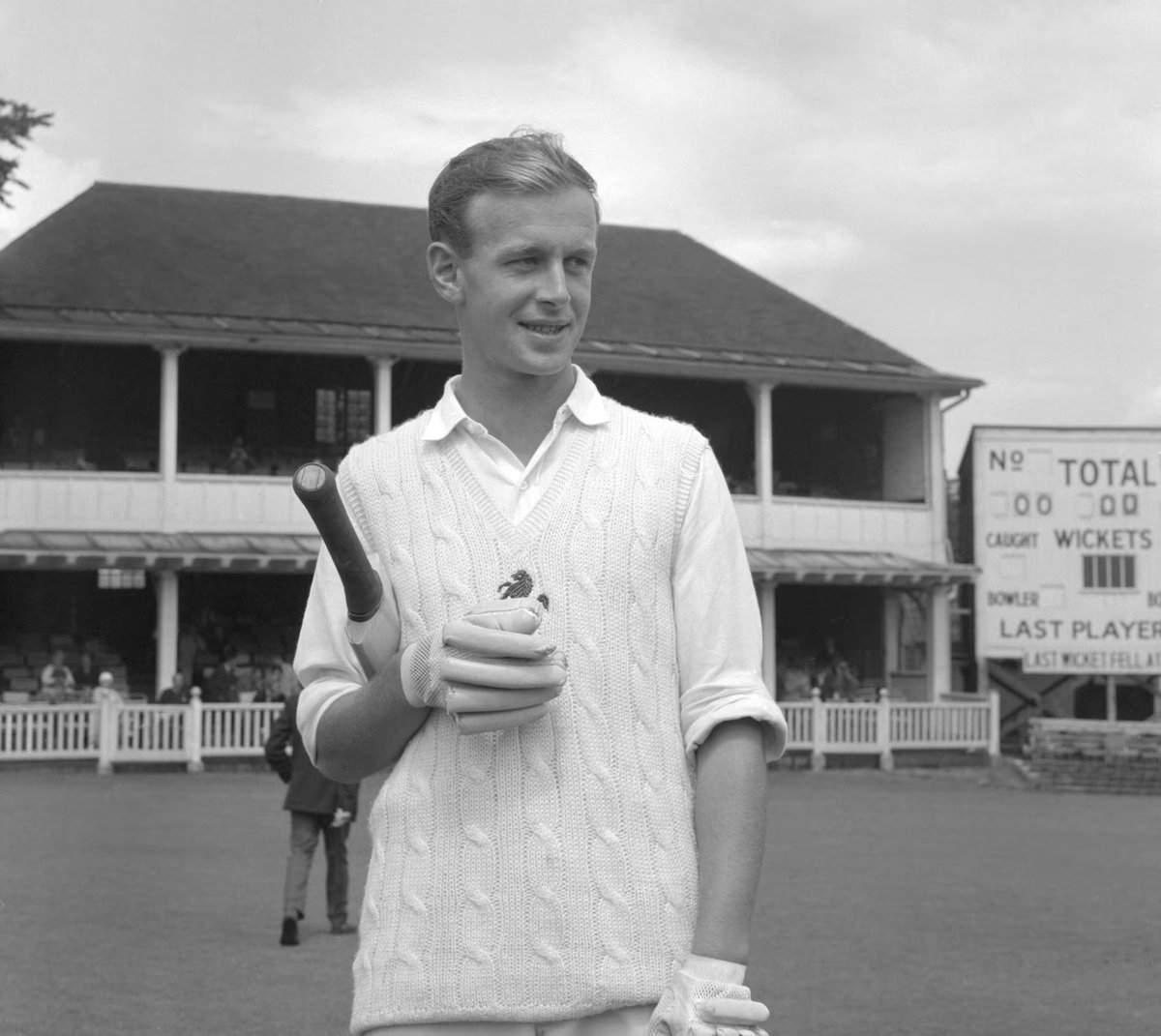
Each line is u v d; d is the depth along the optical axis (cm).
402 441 305
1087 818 2372
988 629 3759
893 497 4031
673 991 261
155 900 1333
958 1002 963
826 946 1165
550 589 283
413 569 292
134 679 3628
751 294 4125
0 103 3153
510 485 293
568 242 287
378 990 278
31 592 3622
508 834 273
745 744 278
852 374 3741
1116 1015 932
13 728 2883
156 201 3859
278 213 3950
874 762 3419
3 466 3625
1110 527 3759
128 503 3316
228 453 3794
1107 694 3941
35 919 1216
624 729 278
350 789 1151
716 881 268
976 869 1670
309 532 3412
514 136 295
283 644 3725
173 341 3328
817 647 4069
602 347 3659
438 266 300
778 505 3709
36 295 3350
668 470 291
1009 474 3772
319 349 3406
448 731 280
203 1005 916
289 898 1136
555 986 269
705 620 286
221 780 2738
